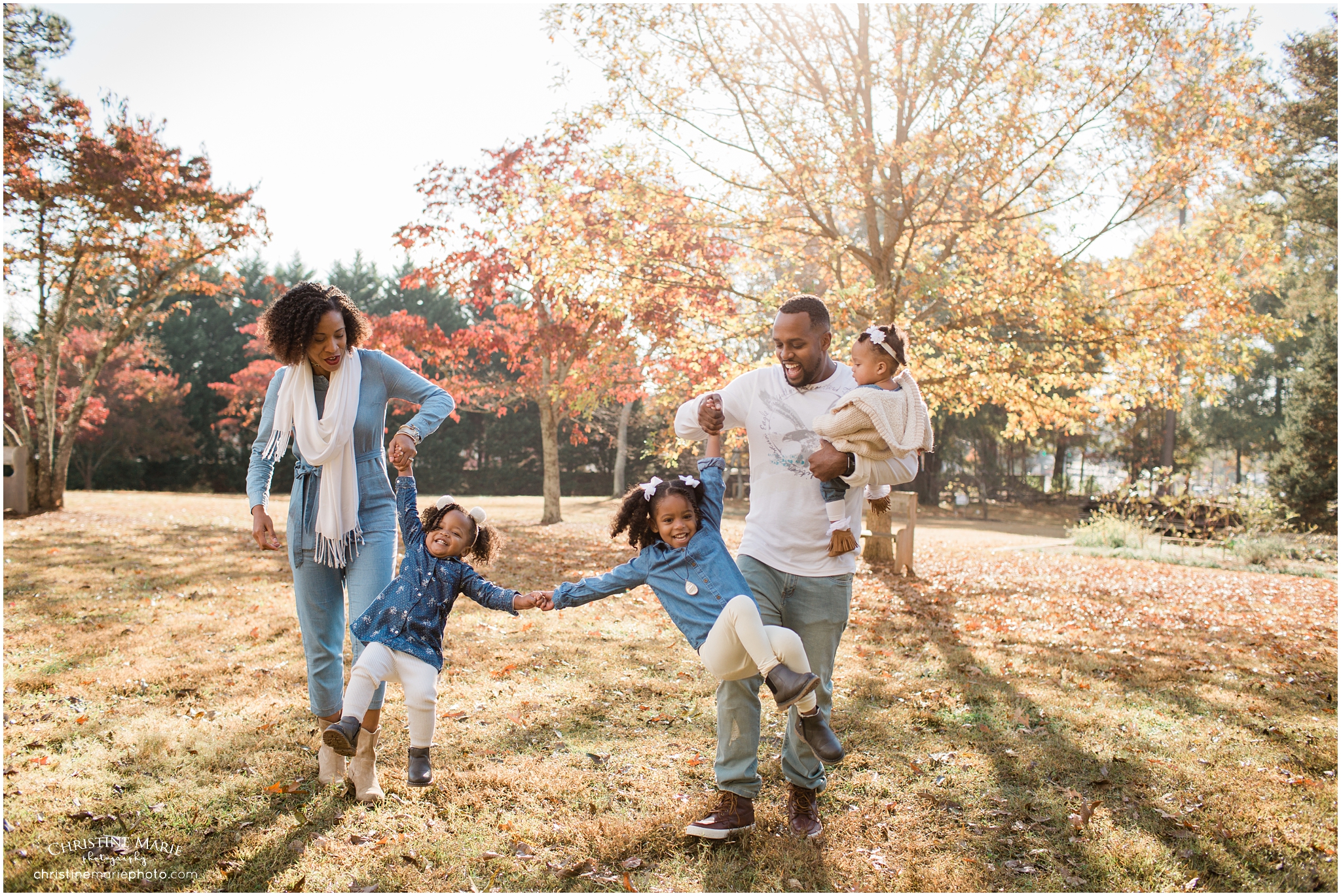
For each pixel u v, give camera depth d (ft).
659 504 9.43
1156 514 54.70
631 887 8.52
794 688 8.35
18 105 41.60
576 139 45.19
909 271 30.83
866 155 31.50
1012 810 10.61
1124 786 11.48
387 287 138.41
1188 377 34.22
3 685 14.21
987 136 30.40
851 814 10.37
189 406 129.08
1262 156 31.50
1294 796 11.27
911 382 9.78
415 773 9.81
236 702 13.79
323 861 8.86
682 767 11.59
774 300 33.53
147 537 36.76
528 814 10.07
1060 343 34.47
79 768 10.98
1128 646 20.81
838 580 10.11
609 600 24.31
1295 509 80.64
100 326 100.68
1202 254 32.42
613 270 33.99
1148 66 31.27
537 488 134.00
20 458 46.47
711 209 34.42
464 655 17.10
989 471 114.21
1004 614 24.97
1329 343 81.10
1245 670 18.51
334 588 10.91
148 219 46.57
